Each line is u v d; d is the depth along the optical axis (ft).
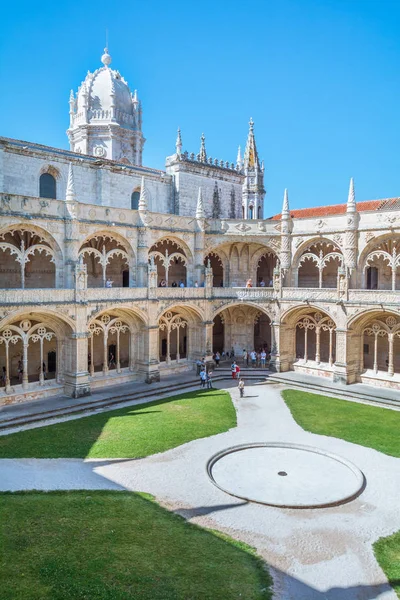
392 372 141.49
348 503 73.05
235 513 69.26
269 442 96.73
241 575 54.49
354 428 106.52
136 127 195.93
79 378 128.47
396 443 97.35
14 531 61.41
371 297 137.90
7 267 140.67
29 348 145.59
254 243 173.58
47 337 128.36
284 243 162.91
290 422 110.63
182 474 81.87
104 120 188.03
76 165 150.82
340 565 57.57
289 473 83.56
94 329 138.92
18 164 137.39
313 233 156.25
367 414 117.60
